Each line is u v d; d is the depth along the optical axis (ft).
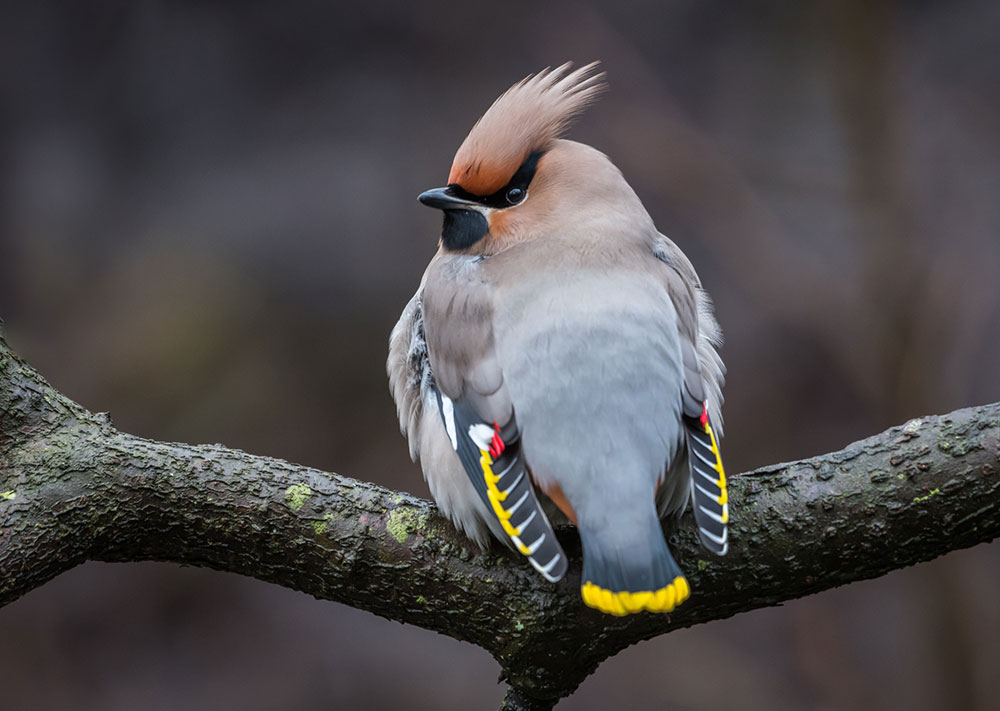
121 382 50.14
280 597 49.49
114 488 19.16
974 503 18.03
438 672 46.98
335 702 46.60
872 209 45.14
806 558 18.52
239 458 19.65
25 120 55.42
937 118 52.70
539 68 55.21
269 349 51.80
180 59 56.80
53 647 47.44
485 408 18.80
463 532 19.08
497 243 21.17
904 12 55.21
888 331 44.45
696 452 18.06
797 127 53.78
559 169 21.26
